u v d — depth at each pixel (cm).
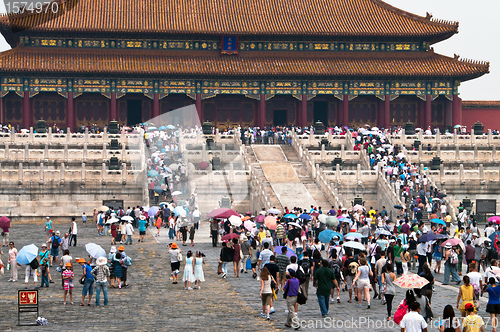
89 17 11694
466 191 7912
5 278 4153
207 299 3525
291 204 7225
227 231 5256
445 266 4038
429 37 12050
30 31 11338
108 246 5534
